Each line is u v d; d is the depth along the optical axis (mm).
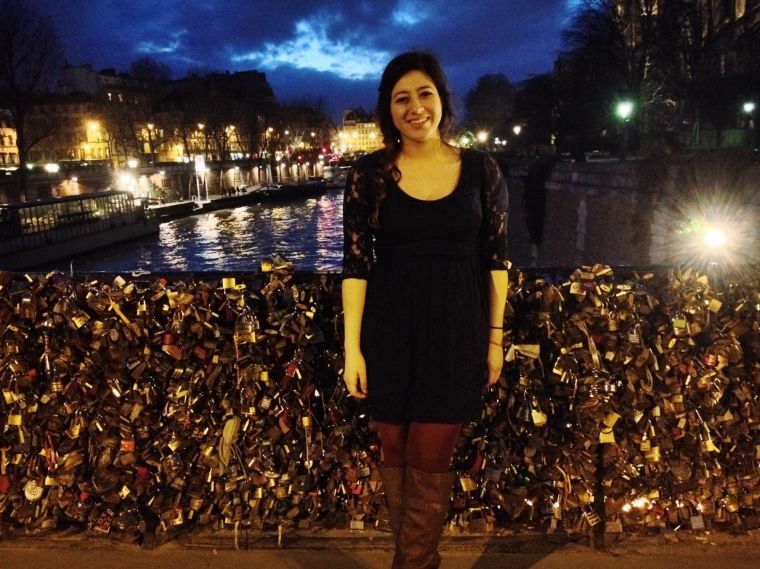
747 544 2881
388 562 2803
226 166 96875
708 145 43406
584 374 2801
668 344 2828
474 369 2127
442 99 2154
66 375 2926
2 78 51719
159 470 2947
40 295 2891
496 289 2201
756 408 2854
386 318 2133
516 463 2910
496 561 2801
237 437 2914
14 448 2975
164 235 57250
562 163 33062
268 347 2838
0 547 2949
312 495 2984
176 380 2881
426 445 2141
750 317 2795
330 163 156000
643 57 42906
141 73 96938
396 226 2088
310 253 49906
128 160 84000
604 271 2785
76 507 3018
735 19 42750
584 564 2770
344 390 2824
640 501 2945
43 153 82875
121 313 2834
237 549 2896
